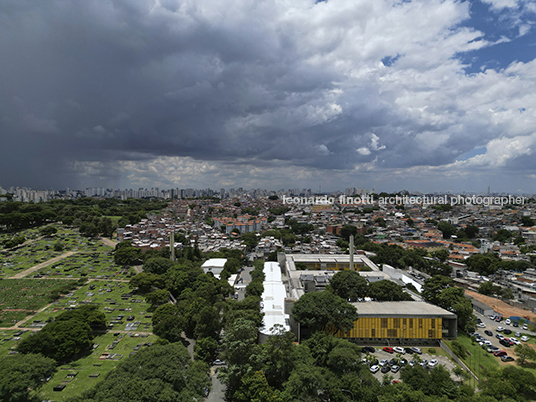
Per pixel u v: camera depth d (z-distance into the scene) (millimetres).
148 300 130875
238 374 70938
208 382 70000
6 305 131625
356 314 94562
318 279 147875
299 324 97062
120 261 188250
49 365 65688
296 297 119062
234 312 94125
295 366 73375
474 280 166750
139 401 56125
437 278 126188
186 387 64938
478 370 84812
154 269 165375
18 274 170125
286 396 66250
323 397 74375
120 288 153875
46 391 75625
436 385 70562
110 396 56625
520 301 140125
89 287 153375
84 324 99625
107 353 95562
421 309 104188
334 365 75438
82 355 94375
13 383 58344
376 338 101125
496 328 112500
